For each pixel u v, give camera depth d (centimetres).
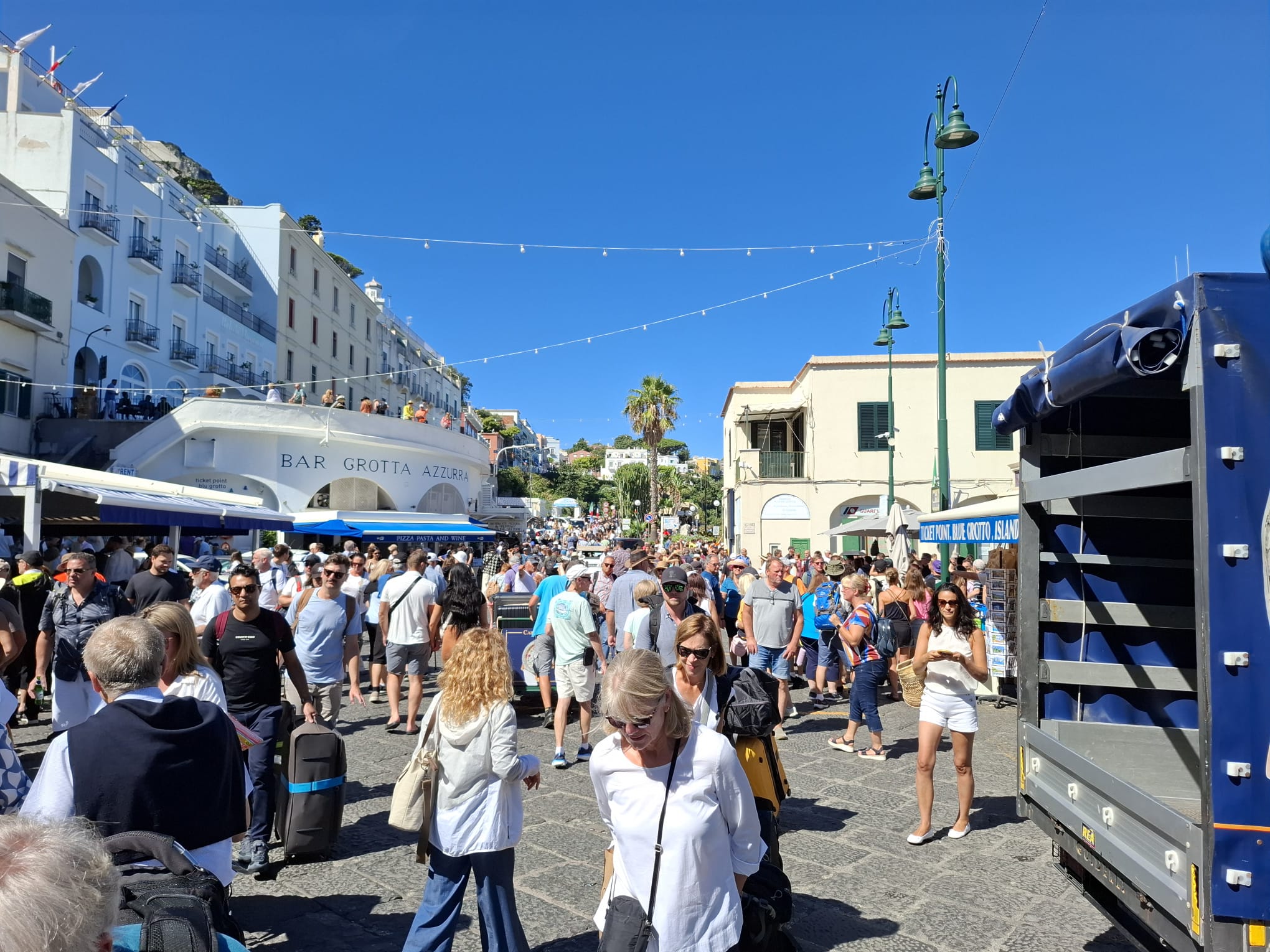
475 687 350
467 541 2775
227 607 787
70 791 244
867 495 2914
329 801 507
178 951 178
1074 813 374
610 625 893
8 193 2264
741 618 888
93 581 621
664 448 16050
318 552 1559
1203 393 273
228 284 3641
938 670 548
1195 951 280
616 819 254
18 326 2350
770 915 271
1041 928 424
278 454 2827
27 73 2822
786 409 3128
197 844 256
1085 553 448
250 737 392
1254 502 268
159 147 4662
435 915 343
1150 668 439
